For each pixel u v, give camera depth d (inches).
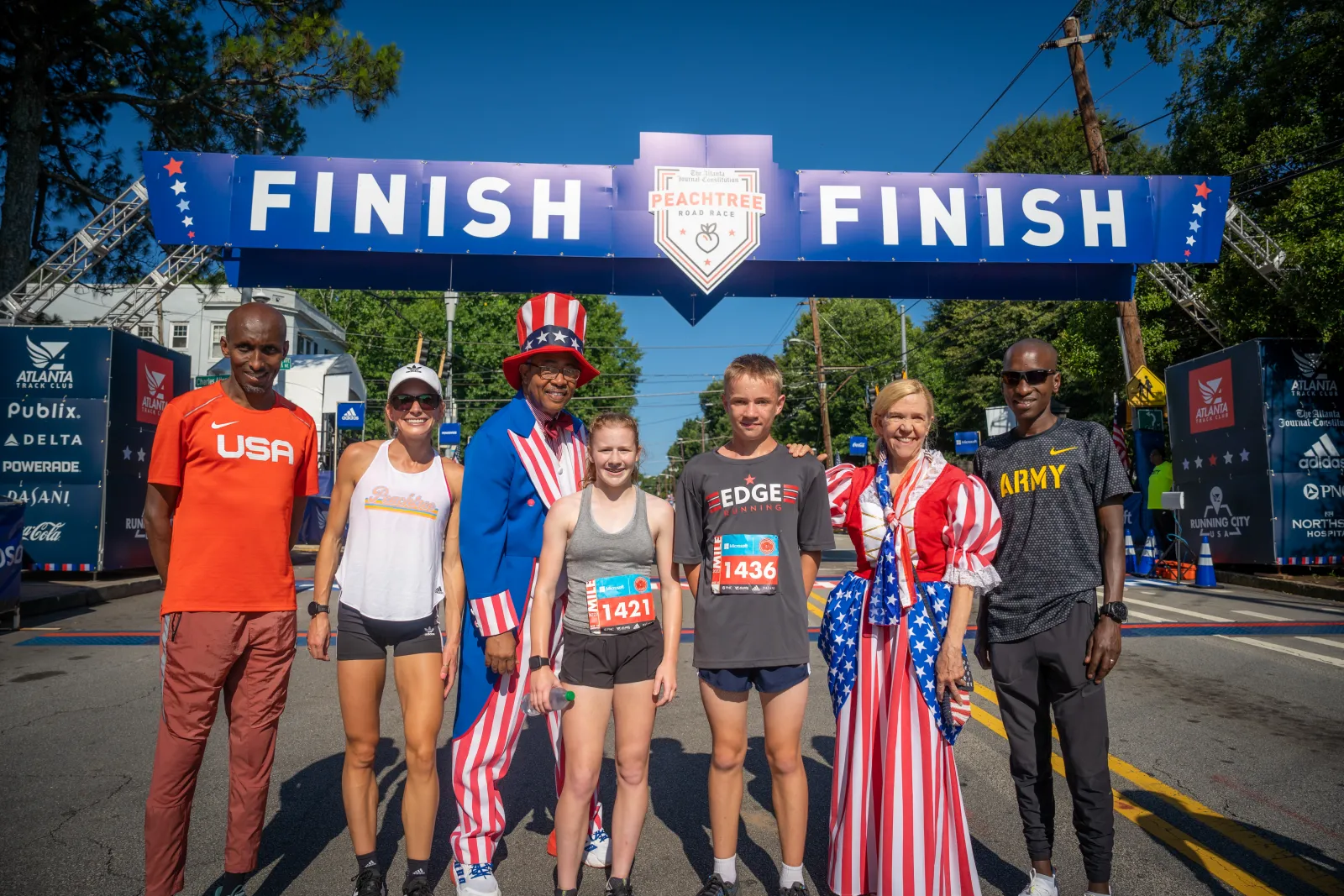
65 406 529.0
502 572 125.6
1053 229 421.7
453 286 434.0
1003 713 122.3
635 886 125.0
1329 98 610.5
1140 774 172.1
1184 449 599.5
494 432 128.5
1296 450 526.3
